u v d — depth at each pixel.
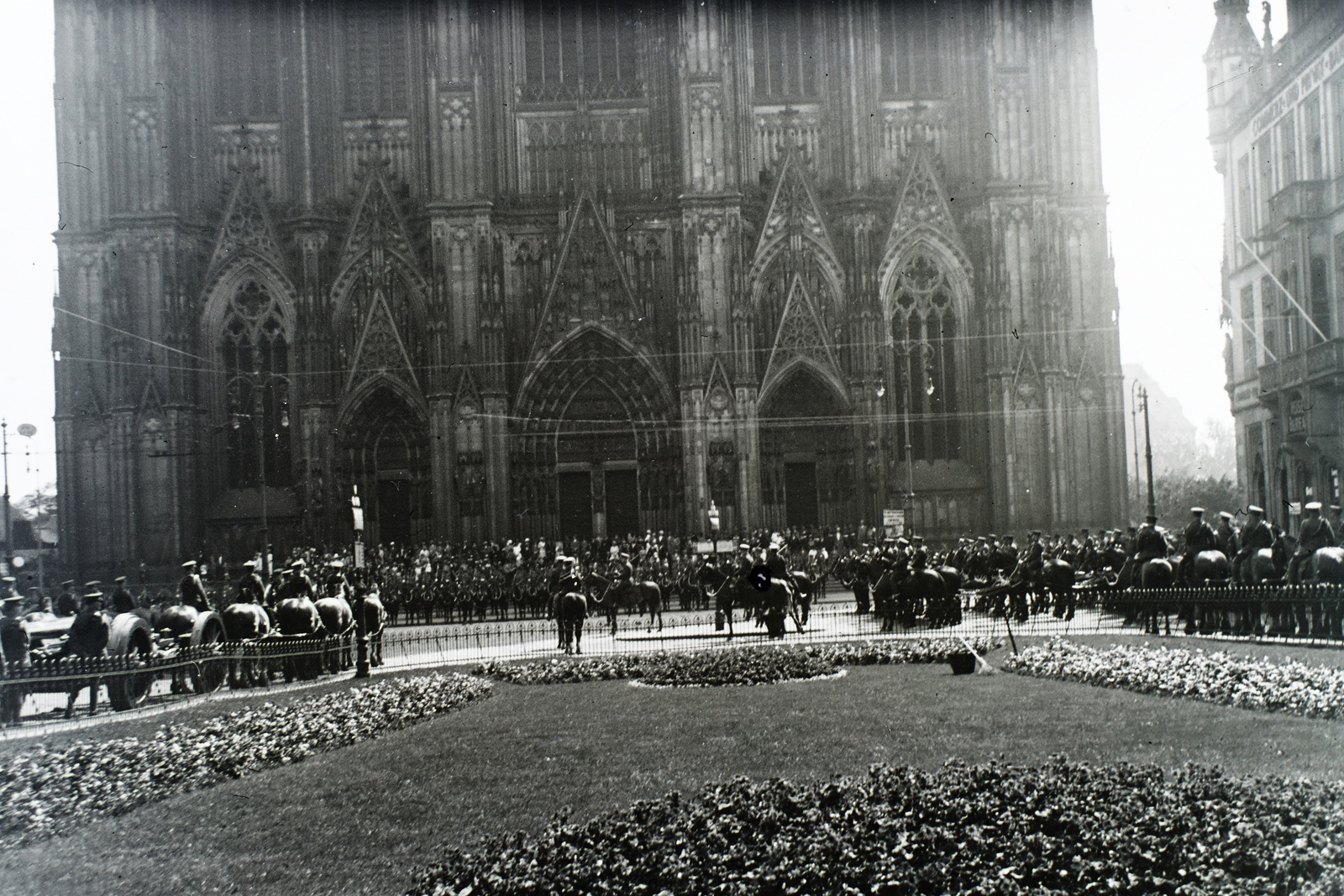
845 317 94.44
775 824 17.39
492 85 95.25
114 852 19.97
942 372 95.38
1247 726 25.53
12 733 33.28
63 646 40.19
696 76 93.00
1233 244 84.06
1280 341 73.62
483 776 24.09
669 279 95.88
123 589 46.09
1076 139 94.81
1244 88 83.38
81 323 92.69
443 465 91.31
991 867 15.52
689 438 91.69
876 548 69.50
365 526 94.00
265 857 19.06
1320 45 66.69
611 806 20.72
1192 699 29.86
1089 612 56.69
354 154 97.00
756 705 32.06
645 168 97.00
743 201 94.12
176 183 92.25
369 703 33.38
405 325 94.56
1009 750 23.69
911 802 18.16
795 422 95.00
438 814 21.14
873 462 92.12
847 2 95.81
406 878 17.47
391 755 27.11
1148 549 47.97
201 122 95.19
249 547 93.00
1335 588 38.50
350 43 97.62
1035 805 17.67
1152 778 19.22
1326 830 15.98
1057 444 92.69
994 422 92.81
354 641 47.69
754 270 94.94
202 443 93.00
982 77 94.88
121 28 92.31
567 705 33.88
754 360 93.25
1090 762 22.05
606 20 98.12
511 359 94.75
